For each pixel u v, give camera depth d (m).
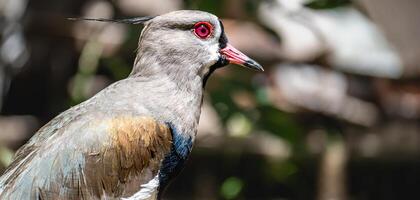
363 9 15.86
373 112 16.52
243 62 11.86
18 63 16.38
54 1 16.27
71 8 16.28
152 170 11.35
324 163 16.25
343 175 16.23
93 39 15.30
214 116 15.94
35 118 16.52
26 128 16.31
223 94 14.53
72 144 11.05
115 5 16.05
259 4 14.88
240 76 14.93
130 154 11.21
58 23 16.00
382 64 16.42
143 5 16.11
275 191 17.11
